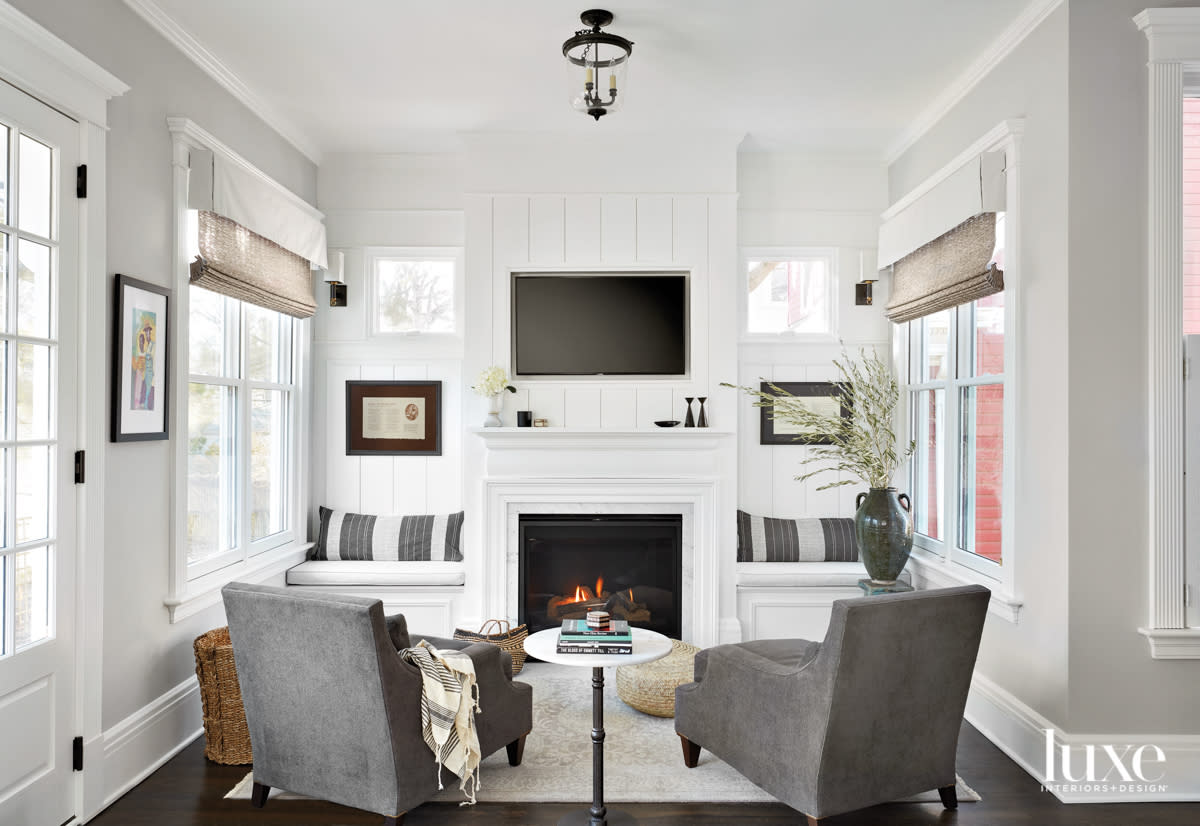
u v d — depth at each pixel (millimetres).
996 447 3693
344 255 4969
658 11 3168
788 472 4988
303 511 4777
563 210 4648
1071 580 2967
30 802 2500
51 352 2596
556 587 4664
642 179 4645
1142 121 2986
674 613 4590
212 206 3428
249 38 3400
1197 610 2955
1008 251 3395
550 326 4727
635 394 4711
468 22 3262
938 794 2969
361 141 4742
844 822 2756
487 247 4652
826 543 4781
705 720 3035
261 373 4332
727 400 4641
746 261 5012
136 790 2990
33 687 2516
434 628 4570
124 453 2977
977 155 3615
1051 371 3104
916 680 2613
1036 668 3205
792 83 3904
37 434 2541
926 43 3475
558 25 3293
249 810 2838
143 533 3107
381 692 2531
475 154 4641
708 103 4176
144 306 3062
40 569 2559
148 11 3070
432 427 4945
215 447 3820
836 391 4973
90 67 2672
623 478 4512
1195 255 3172
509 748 3197
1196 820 2779
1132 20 2990
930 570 4289
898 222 4531
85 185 2721
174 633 3346
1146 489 2965
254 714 2809
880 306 5000
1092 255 2975
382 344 4965
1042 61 3170
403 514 4965
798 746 2582
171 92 3287
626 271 4703
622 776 3107
